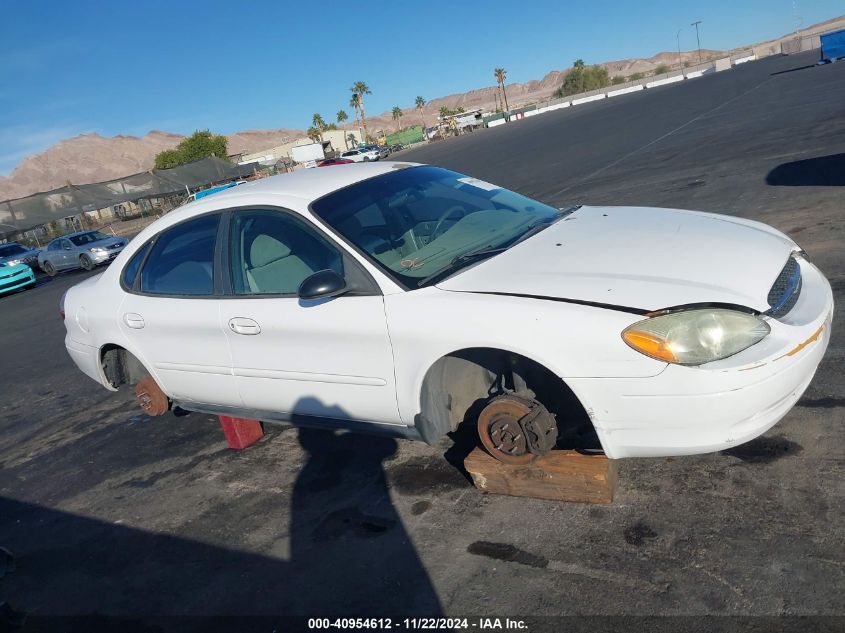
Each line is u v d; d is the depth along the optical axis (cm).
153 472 451
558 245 330
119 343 452
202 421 526
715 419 260
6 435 595
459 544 304
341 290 319
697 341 258
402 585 286
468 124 7481
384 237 353
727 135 1531
